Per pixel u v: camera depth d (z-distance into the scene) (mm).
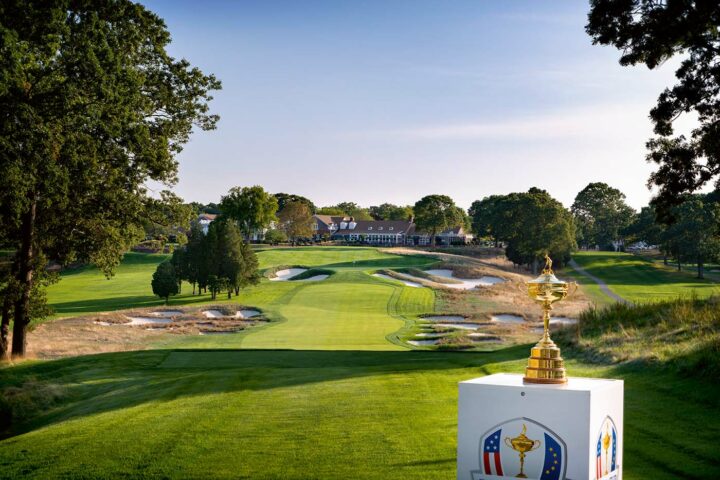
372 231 190875
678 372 14906
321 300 72125
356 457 9875
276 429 11984
